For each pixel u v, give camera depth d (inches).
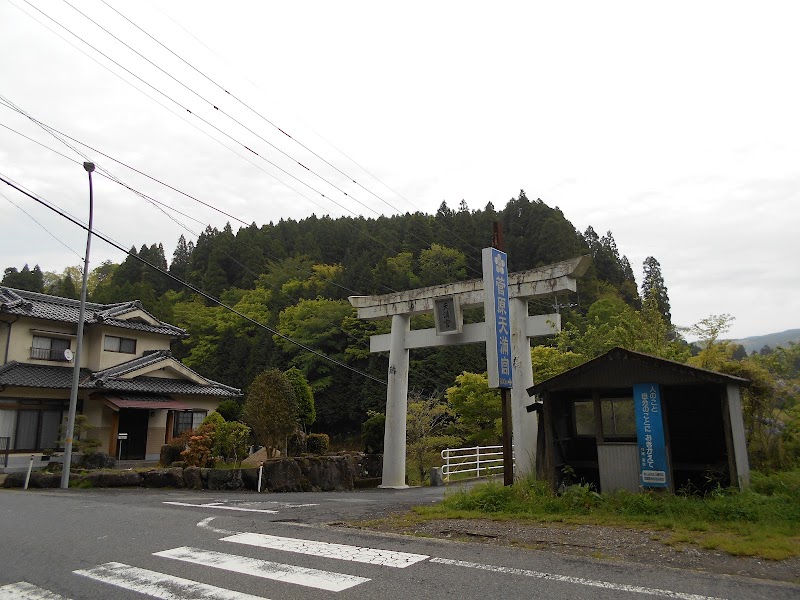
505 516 343.0
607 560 229.1
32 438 882.1
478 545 261.7
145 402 963.3
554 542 264.8
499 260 488.7
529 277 630.5
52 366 942.4
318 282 2165.4
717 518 307.1
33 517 359.3
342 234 2763.3
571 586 193.9
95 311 1052.5
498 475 879.7
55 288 2313.0
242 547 261.9
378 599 182.4
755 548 239.5
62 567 229.0
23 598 190.7
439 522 330.3
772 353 608.4
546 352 1015.0
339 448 1662.2
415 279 1953.7
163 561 236.4
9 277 2252.7
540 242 2000.5
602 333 792.9
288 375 898.1
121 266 2807.6
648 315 732.0
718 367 577.9
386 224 2733.8
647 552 242.5
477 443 1176.2
